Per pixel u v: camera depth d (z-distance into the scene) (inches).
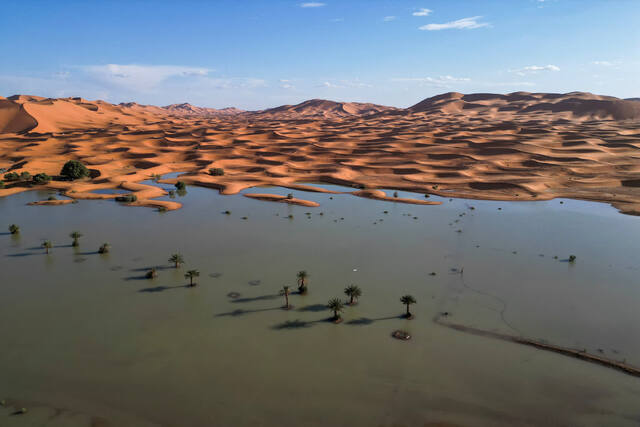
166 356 1947.6
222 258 3245.6
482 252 3410.4
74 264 3093.0
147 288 2684.5
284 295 2596.0
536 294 2625.5
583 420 1571.1
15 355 1947.6
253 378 1793.8
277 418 1567.4
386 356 1961.1
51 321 2258.9
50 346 2021.4
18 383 1758.1
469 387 1750.7
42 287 2684.5
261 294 2610.7
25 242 3607.3
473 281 2827.3
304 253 3376.0
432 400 1672.0
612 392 1721.2
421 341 2086.6
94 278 2834.6
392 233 3964.1
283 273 2950.3
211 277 2869.1
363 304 2484.0
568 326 2236.7
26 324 2225.6
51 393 1701.5
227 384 1755.7
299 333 2156.7
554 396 1697.8
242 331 2170.3
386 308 2436.0
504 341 2092.8
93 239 3710.6
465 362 1919.3
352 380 1787.6
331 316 2336.4
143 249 3447.3
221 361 1911.9
